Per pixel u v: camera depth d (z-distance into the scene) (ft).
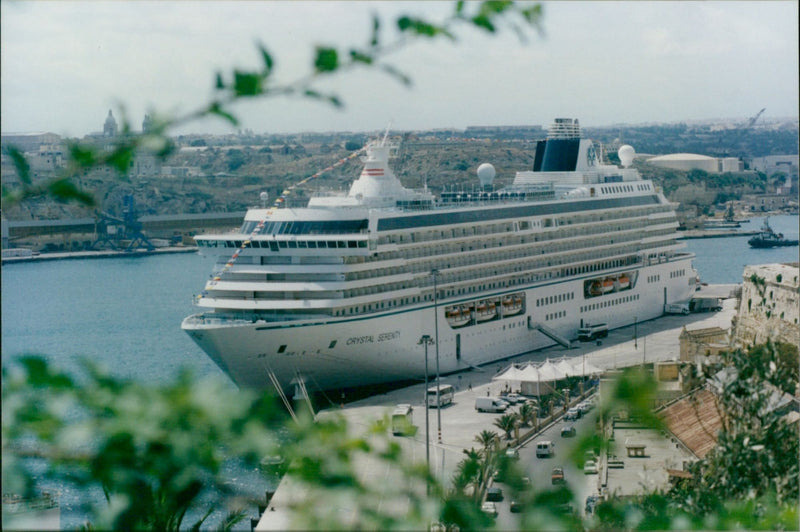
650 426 41.01
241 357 361.92
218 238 381.81
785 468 96.22
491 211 444.55
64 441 31.53
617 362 427.33
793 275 293.02
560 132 537.24
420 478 38.86
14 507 102.01
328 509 36.35
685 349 362.53
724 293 635.25
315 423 37.91
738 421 99.81
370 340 385.70
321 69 32.63
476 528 38.86
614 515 55.26
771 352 102.42
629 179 553.23
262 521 121.80
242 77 32.22
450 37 33.35
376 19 33.17
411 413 346.33
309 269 373.20
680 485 122.11
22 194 32.65
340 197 419.13
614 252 523.70
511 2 33.63
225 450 32.55
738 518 53.42
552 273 484.33
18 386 31.68
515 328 459.73
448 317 424.46
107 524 36.63
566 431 321.52
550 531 39.88
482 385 408.87
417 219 406.21
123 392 32.60
